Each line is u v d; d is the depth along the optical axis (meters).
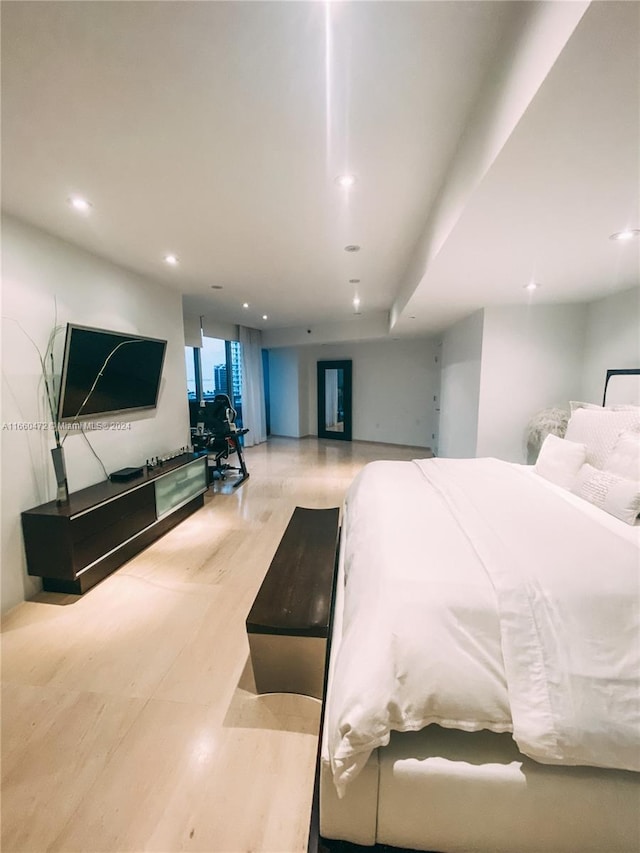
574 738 0.97
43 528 2.24
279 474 5.38
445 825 1.04
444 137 1.53
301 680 1.57
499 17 1.02
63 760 1.32
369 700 1.00
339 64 1.16
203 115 1.39
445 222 1.86
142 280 3.42
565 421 3.26
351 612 1.30
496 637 1.08
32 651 1.86
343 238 2.62
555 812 1.01
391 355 7.22
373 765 1.03
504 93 1.10
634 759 0.97
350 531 2.10
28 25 1.03
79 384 2.60
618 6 0.69
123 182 1.85
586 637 1.05
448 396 5.23
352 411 7.82
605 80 0.85
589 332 3.48
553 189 1.38
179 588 2.43
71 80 1.21
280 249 2.82
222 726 1.46
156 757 1.33
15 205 2.06
